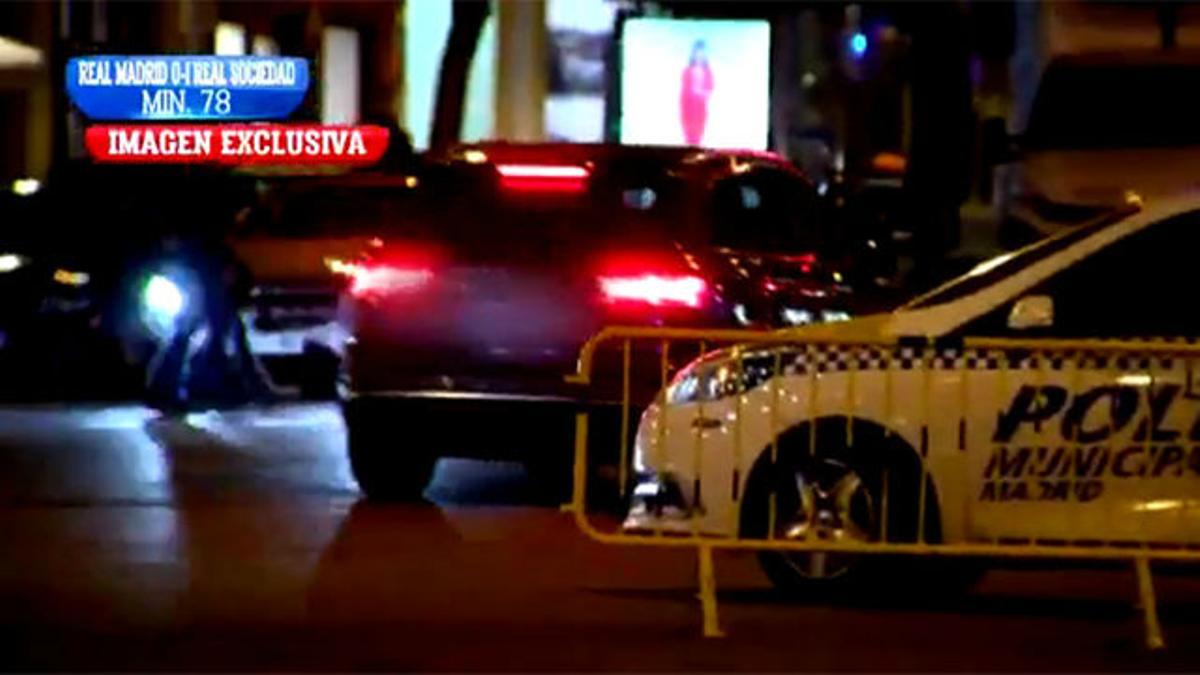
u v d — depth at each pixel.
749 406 37.69
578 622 36.50
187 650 33.84
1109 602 39.44
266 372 73.12
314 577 40.25
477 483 53.62
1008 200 80.06
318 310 72.81
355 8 114.56
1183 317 37.22
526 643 34.72
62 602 37.62
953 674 32.78
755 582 40.56
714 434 37.78
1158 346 35.88
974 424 36.97
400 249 47.88
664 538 36.44
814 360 37.59
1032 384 36.84
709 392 38.00
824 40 128.12
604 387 46.09
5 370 72.12
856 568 38.16
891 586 39.00
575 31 111.94
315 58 85.44
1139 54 72.62
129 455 57.94
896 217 90.56
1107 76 73.50
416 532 45.59
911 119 89.75
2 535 44.66
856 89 126.44
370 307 47.88
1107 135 74.94
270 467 55.94
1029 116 76.19
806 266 49.06
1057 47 72.75
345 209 74.38
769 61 91.88
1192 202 37.38
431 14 115.00
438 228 47.75
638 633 35.62
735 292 46.22
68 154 96.06
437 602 38.06
